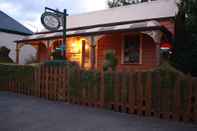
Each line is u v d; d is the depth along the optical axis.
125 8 18.92
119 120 7.72
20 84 12.82
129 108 8.84
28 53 26.20
